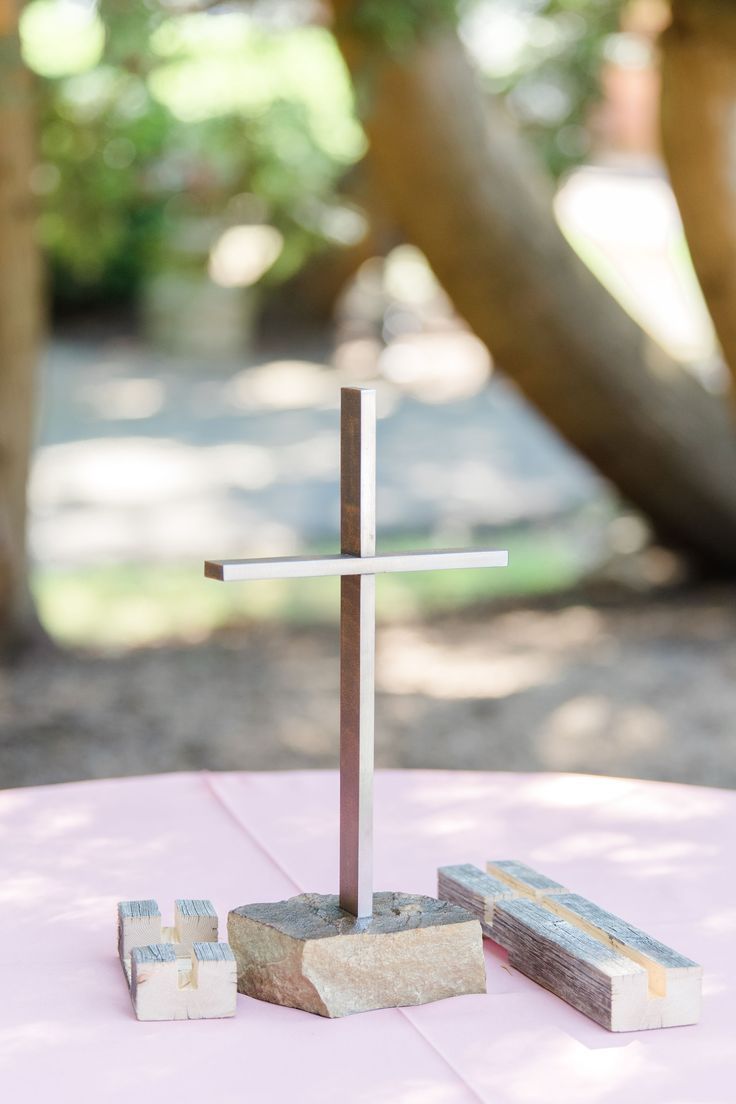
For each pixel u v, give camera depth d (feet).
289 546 27.84
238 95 26.78
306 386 49.37
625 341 21.95
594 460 23.03
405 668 19.44
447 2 17.52
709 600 23.03
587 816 7.48
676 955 5.24
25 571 19.51
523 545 27.81
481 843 7.06
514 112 23.49
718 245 19.20
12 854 6.82
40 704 17.58
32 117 17.93
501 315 21.20
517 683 18.67
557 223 21.20
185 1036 5.00
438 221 20.35
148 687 18.40
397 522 29.96
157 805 7.55
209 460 36.76
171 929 5.65
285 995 5.25
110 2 19.48
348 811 5.40
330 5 18.01
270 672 19.25
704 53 17.93
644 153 56.75
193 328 55.93
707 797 7.82
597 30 22.65
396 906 5.53
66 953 5.71
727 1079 4.75
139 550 27.25
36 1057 4.83
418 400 46.78
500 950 5.81
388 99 19.24
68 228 22.25
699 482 22.88
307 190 24.81
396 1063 4.83
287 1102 4.56
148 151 22.75
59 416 43.21
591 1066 4.82
